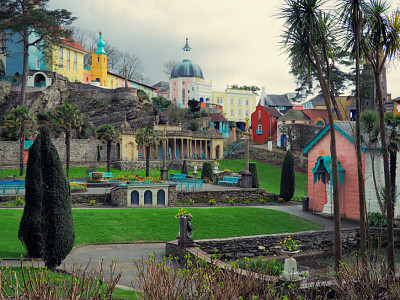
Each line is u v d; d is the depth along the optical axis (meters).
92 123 77.81
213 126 100.94
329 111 18.27
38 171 15.79
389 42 17.81
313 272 15.80
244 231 26.48
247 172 42.69
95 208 30.03
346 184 31.33
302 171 66.25
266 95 130.25
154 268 8.80
